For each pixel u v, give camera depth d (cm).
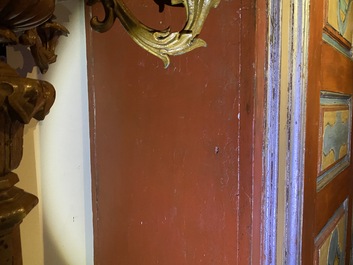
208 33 53
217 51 52
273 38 50
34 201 36
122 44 62
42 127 59
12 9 30
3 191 33
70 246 66
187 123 57
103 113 67
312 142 63
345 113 92
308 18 56
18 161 35
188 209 59
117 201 68
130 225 67
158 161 61
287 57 53
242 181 52
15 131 33
